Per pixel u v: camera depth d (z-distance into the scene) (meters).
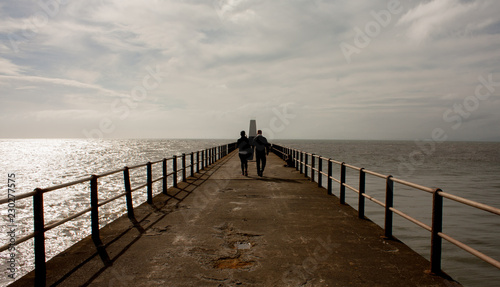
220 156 27.31
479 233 13.23
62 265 4.27
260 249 4.95
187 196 9.66
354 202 18.73
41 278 3.79
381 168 48.66
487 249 11.21
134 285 3.67
